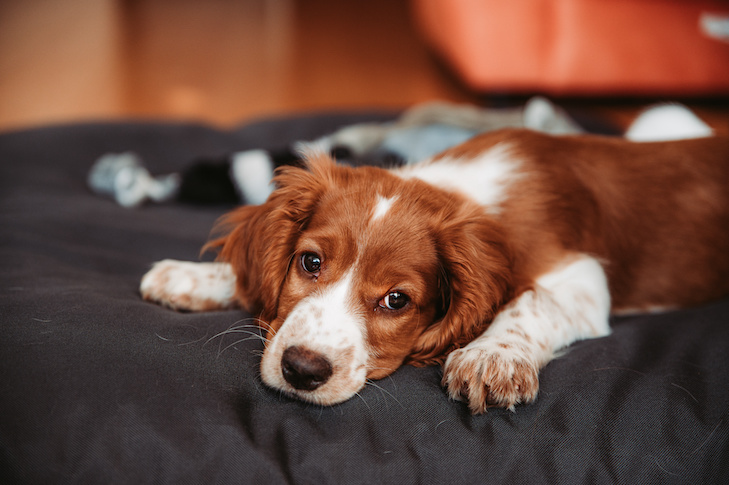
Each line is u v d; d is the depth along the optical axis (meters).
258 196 0.77
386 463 0.45
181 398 0.46
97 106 1.27
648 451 0.48
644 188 0.61
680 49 1.34
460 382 0.49
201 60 1.67
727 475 0.48
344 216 0.52
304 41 1.95
